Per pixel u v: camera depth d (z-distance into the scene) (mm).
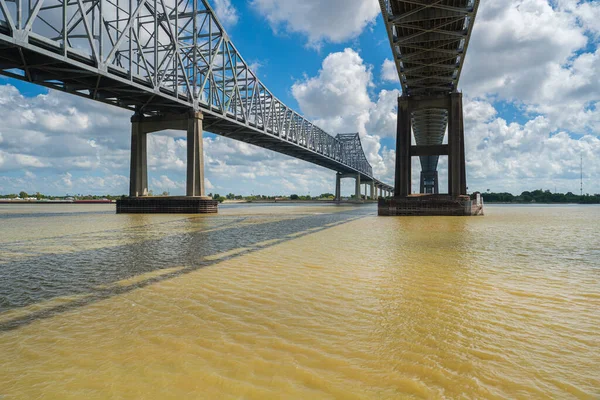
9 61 33250
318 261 11953
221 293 7988
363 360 4758
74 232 22500
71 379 4316
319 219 36438
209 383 4211
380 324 6043
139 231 23125
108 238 19047
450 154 41969
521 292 8016
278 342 5324
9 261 12125
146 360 4781
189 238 19062
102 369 4551
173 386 4152
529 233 21484
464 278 9375
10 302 7430
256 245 16156
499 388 4086
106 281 9211
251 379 4293
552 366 4586
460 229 24312
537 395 3941
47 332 5777
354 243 16797
